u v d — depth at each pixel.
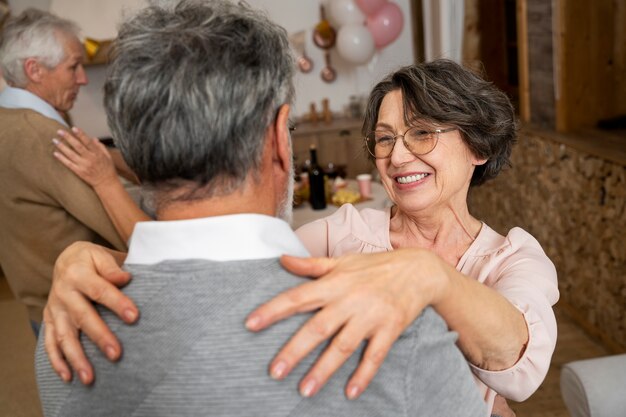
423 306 0.71
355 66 6.27
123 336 0.71
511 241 1.20
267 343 0.66
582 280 3.47
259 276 0.70
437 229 1.28
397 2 6.14
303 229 1.38
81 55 2.22
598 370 1.84
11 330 4.09
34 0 5.72
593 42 3.63
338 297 0.67
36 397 3.29
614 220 3.05
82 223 2.03
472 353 0.89
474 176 1.32
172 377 0.67
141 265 0.74
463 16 5.08
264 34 0.74
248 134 0.71
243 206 0.74
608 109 3.72
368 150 1.28
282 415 0.65
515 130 1.27
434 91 1.16
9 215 1.98
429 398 0.70
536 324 0.95
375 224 1.35
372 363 0.65
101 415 0.71
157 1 0.76
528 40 4.07
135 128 0.70
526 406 2.85
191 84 0.69
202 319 0.68
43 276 2.05
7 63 2.06
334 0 5.61
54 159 1.90
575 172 3.38
